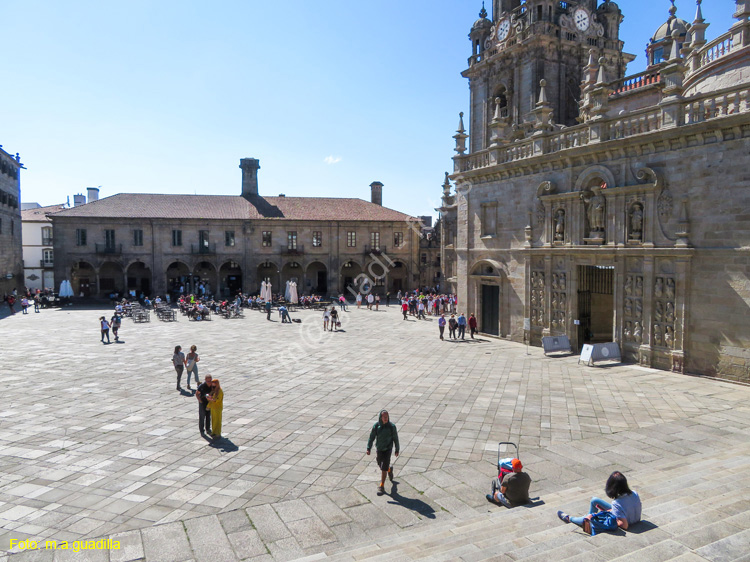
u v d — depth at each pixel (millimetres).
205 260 61500
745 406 15516
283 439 13297
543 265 26484
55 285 57375
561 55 36938
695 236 19281
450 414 15242
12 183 61062
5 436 13523
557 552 6270
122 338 31734
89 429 14125
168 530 8555
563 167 25125
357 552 7250
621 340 22422
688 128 18844
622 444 12508
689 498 8242
